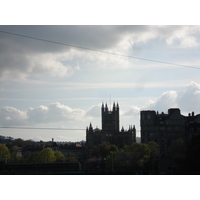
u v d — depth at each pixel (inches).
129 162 6801.2
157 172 5669.3
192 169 4677.7
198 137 4790.8
